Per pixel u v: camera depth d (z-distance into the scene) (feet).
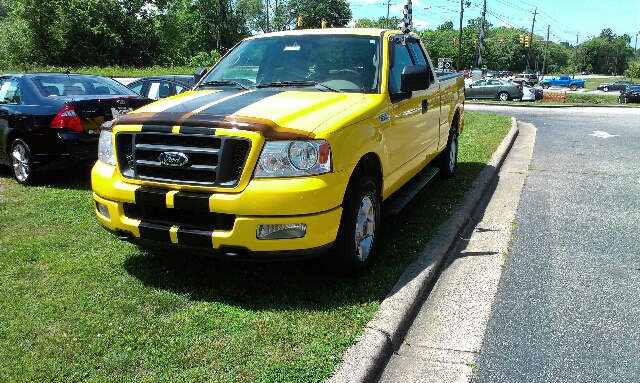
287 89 15.52
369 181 14.03
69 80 25.16
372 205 14.53
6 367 9.82
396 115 16.08
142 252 15.56
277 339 10.91
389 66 16.43
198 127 12.19
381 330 11.27
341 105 13.98
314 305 12.43
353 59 16.44
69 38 171.12
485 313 12.87
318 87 15.61
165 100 14.75
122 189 13.01
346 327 11.41
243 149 11.97
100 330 11.16
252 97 14.34
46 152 22.22
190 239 12.37
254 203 11.76
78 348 10.49
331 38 17.28
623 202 22.84
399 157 16.71
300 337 10.99
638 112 72.74
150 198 12.62
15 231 17.20
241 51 17.88
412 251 15.80
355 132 13.32
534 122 56.70
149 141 12.80
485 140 36.60
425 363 10.84
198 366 9.99
